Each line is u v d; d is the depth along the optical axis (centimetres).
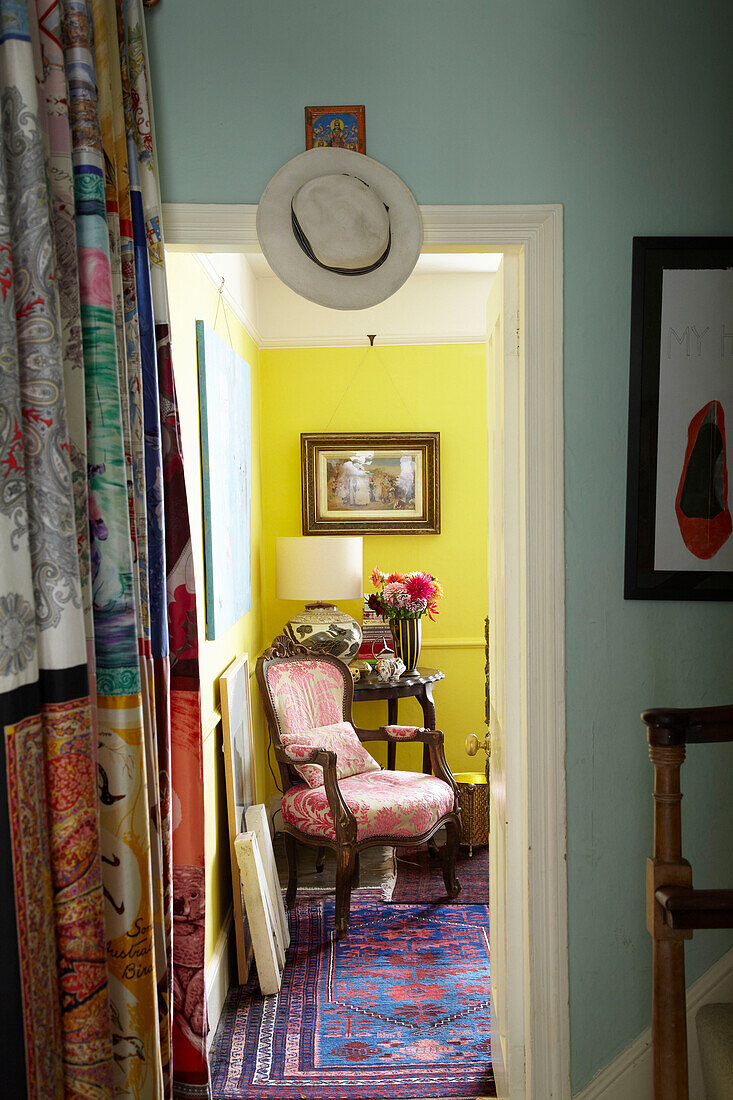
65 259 140
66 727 129
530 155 196
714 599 202
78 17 143
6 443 120
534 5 195
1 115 124
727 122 197
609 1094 203
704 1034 174
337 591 419
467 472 476
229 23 193
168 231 193
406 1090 242
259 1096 241
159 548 174
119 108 166
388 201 194
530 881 203
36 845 124
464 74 195
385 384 473
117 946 147
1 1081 116
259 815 325
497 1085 236
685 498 200
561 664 201
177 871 188
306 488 468
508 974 213
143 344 173
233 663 348
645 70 196
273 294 466
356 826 335
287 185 191
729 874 205
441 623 479
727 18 196
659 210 198
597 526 201
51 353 128
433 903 363
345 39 194
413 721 482
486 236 196
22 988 121
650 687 203
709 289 198
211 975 271
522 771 209
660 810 151
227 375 340
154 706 171
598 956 204
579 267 198
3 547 119
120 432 148
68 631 129
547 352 198
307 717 384
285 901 365
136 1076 147
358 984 299
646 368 199
